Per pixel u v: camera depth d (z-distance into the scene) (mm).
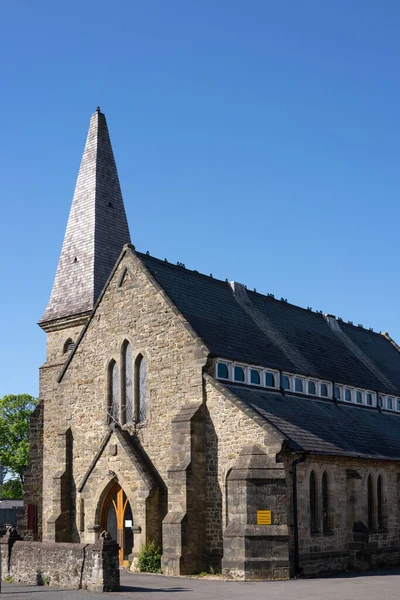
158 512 33719
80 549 26062
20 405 84625
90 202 50062
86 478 36219
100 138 52000
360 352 50531
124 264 38062
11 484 90125
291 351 41312
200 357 33844
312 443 33250
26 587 26438
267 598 23422
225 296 41219
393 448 40781
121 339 37469
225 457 32281
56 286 49500
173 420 33188
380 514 38562
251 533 29656
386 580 29516
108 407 37562
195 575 30891
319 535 33094
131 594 24297
